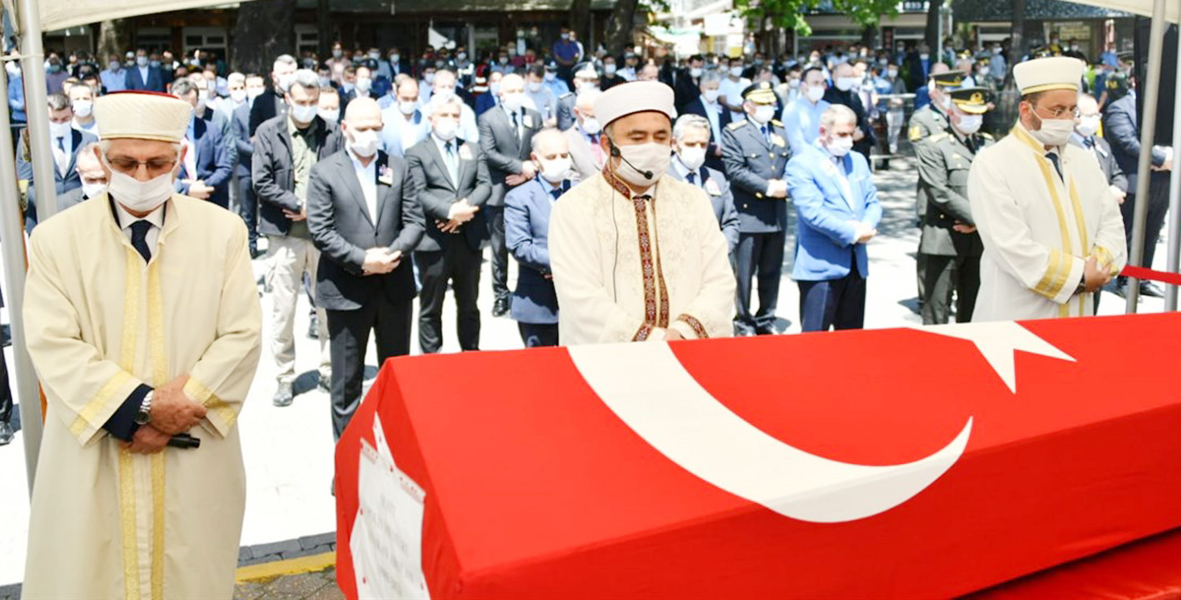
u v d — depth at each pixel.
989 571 2.34
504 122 8.77
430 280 6.86
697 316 3.33
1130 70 12.18
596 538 1.85
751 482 2.05
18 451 6.07
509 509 1.87
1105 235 4.66
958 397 2.48
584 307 3.35
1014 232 4.46
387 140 10.27
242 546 4.82
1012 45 22.09
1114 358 2.76
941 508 2.25
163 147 3.10
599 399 2.22
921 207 8.38
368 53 23.36
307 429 6.39
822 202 6.75
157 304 3.19
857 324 6.99
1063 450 2.41
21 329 3.90
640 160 3.41
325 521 5.09
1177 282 4.31
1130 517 2.55
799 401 2.38
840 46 30.19
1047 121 4.45
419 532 1.95
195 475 3.21
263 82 14.55
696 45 33.53
